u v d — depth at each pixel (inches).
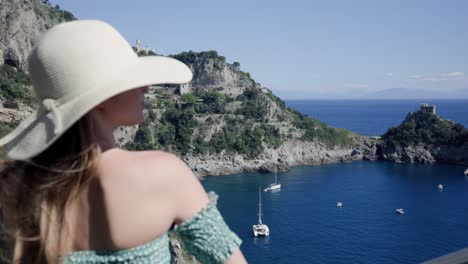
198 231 87.2
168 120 5231.3
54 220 87.7
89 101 90.3
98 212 88.0
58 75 91.4
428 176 4473.4
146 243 86.8
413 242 2566.4
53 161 93.5
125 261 86.6
